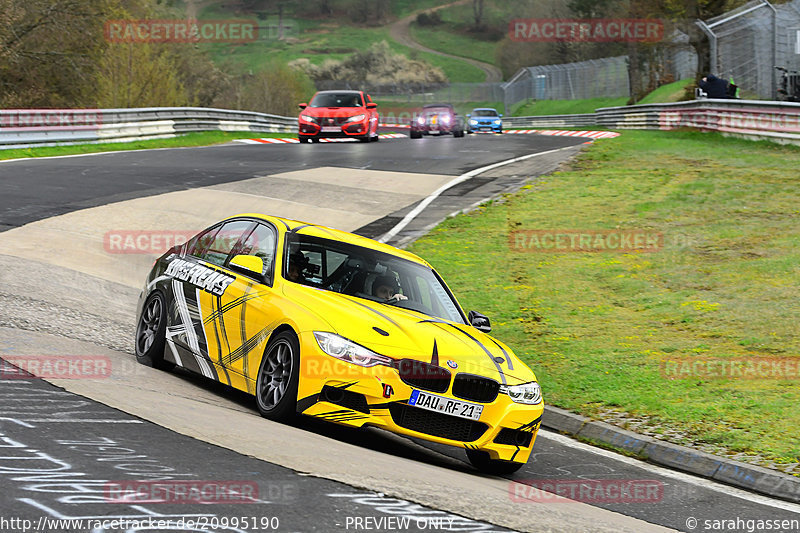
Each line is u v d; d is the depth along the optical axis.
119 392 24.66
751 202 69.81
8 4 152.25
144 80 163.25
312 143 132.25
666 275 53.28
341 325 24.75
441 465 25.55
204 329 28.72
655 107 160.75
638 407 34.66
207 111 145.25
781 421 32.31
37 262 45.88
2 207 59.88
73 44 163.12
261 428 23.17
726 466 28.66
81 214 60.38
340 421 23.94
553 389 37.06
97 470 17.22
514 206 73.00
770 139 101.25
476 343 26.56
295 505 16.56
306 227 30.16
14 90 161.38
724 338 42.28
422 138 166.62
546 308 48.62
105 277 45.53
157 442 19.84
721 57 139.38
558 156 104.50
